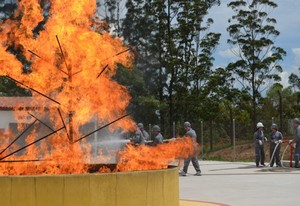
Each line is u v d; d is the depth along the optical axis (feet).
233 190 46.26
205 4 156.56
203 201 38.27
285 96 159.74
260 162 79.82
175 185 26.14
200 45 160.25
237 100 157.69
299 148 70.79
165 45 154.71
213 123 143.54
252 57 155.84
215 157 101.65
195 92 157.79
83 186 22.43
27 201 22.26
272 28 154.81
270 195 42.65
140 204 23.59
